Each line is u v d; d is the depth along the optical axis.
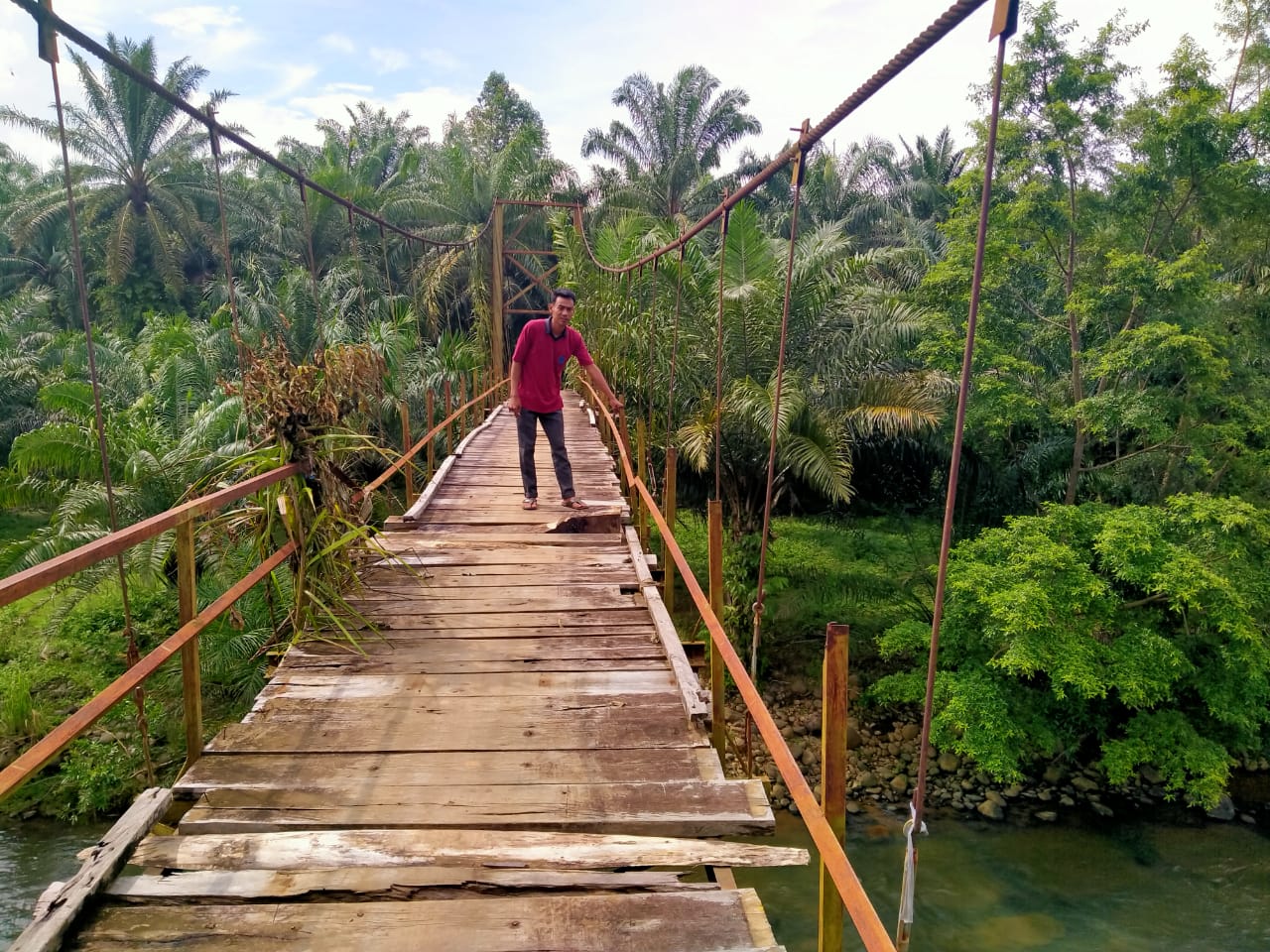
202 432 11.99
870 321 11.64
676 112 29.06
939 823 10.54
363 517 4.85
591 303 15.16
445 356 19.39
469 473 8.58
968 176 13.42
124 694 2.37
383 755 2.90
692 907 2.12
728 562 13.30
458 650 3.90
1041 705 11.62
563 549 5.67
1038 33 12.28
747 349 11.45
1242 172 11.71
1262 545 10.87
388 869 2.23
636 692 3.44
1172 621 11.87
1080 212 12.95
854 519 15.87
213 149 3.84
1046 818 10.69
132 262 25.88
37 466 11.82
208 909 2.08
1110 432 13.53
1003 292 14.19
